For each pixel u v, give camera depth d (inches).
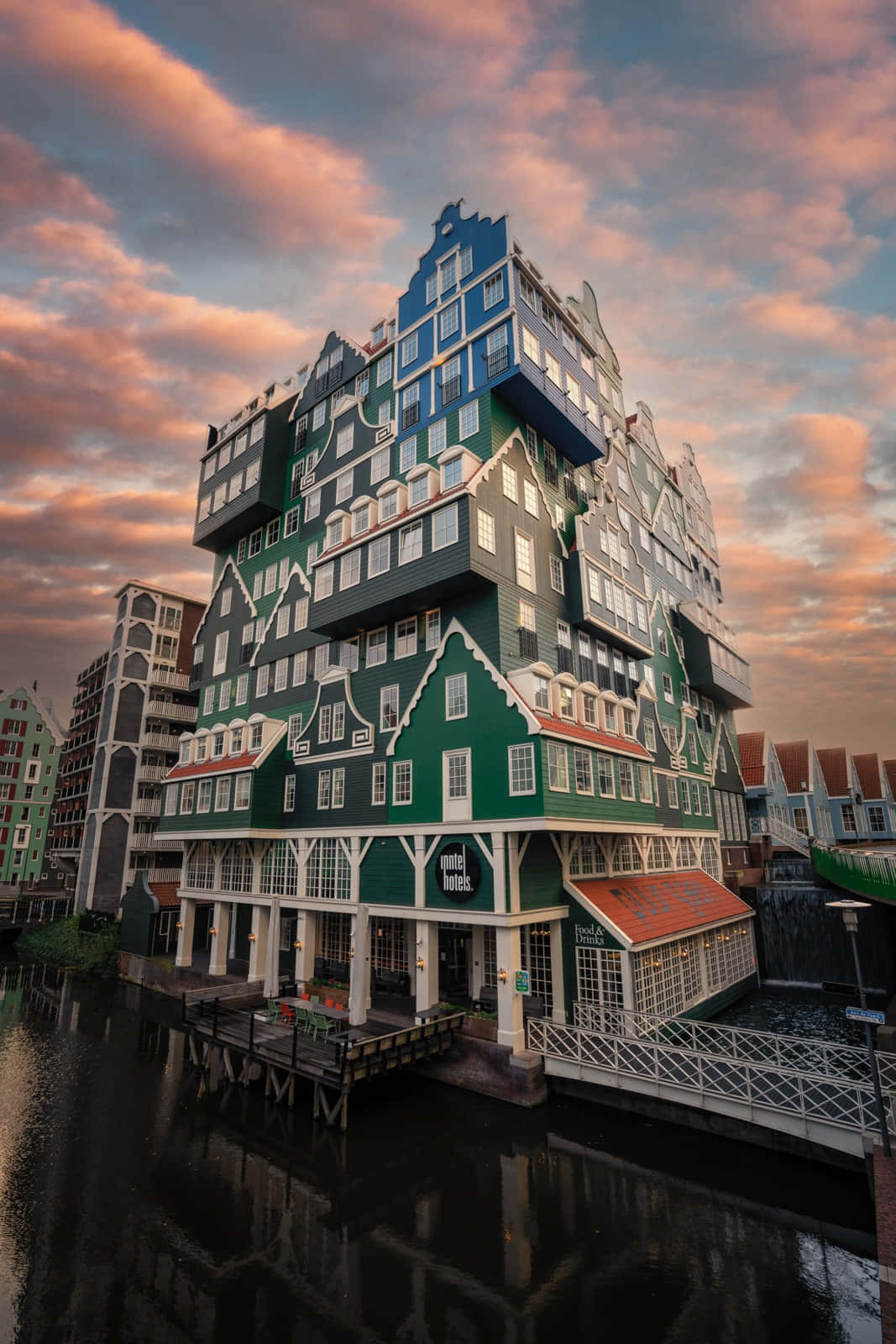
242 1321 444.8
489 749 901.2
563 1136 697.0
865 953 1331.2
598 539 1256.8
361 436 1318.9
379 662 1152.2
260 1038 880.3
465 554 938.7
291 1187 613.3
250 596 1569.9
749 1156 635.5
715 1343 411.2
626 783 1068.5
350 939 1179.3
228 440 1678.2
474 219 1142.3
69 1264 506.6
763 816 2009.1
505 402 1093.1
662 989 956.0
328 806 1165.1
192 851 1457.9
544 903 896.9
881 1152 542.0
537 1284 474.0
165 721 2123.5
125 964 1585.9
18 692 3260.3
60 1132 738.2
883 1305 373.1
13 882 3083.2
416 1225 550.0
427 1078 869.2
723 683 1722.4
